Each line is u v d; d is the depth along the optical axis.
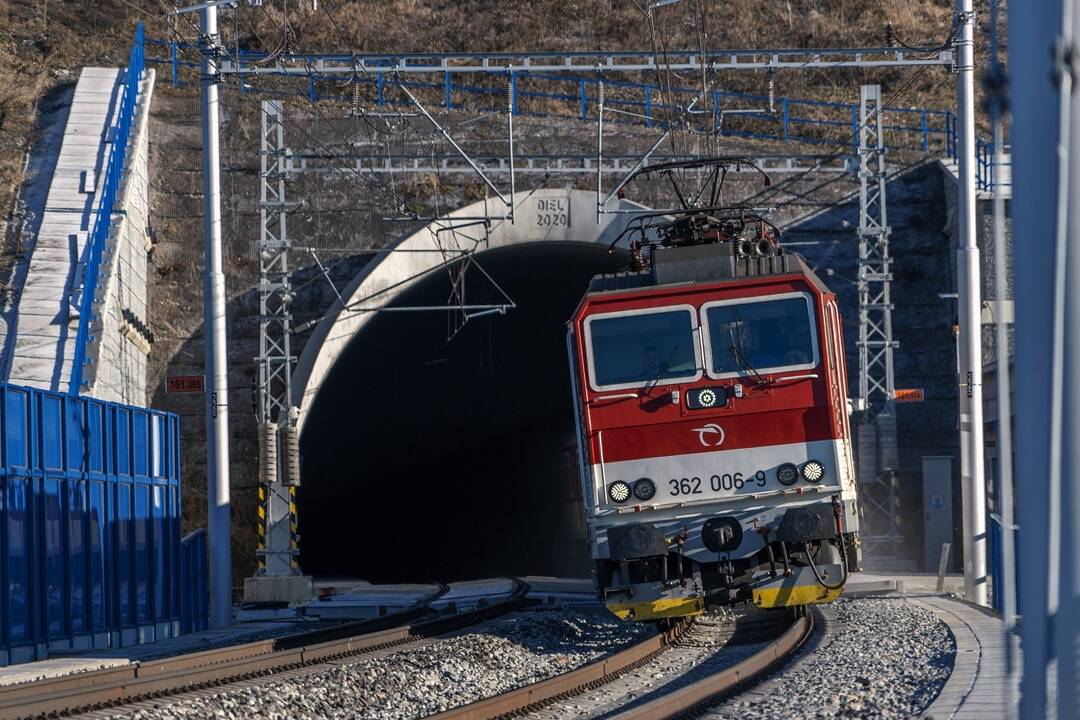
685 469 54.09
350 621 87.38
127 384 109.00
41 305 98.56
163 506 79.94
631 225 120.25
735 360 54.69
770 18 192.88
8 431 56.88
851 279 127.12
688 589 53.69
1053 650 15.59
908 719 31.38
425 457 167.00
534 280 133.12
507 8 189.12
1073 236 15.59
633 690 44.94
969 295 80.19
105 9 172.50
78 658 59.16
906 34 189.50
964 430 79.50
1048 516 15.59
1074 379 15.59
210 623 83.06
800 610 63.44
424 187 128.38
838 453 53.81
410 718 42.16
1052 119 15.71
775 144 136.12
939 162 128.00
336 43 182.00
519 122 131.12
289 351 112.12
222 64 89.25
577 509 147.88
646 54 97.88
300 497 146.88
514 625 66.00
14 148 122.75
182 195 126.44
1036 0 15.93
